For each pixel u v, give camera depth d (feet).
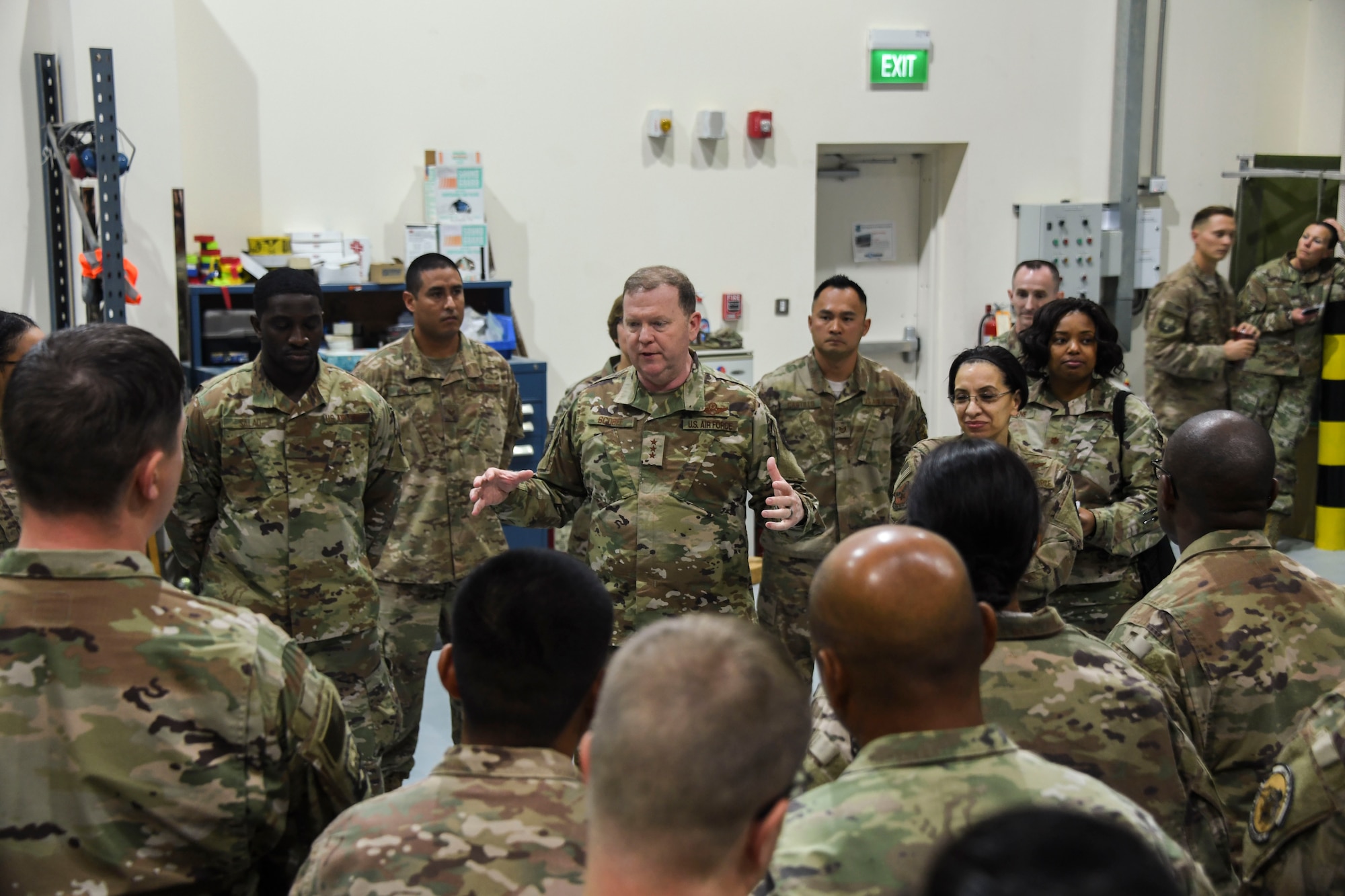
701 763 2.93
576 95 18.88
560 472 9.62
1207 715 5.86
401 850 3.88
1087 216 21.91
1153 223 22.67
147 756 4.29
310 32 17.26
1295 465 20.17
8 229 15.52
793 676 3.27
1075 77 21.94
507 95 18.48
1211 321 19.54
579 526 10.87
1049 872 2.03
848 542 4.18
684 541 9.08
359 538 9.44
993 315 21.86
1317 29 23.04
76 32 15.01
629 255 19.58
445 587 12.21
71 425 4.30
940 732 3.96
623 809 2.98
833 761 4.94
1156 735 4.83
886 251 22.53
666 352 8.86
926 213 22.48
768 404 12.09
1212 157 23.08
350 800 4.91
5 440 4.40
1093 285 22.20
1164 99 22.56
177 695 4.33
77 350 4.43
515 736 4.19
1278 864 4.75
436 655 15.69
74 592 4.35
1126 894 2.01
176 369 4.69
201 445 8.93
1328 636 5.83
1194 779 5.08
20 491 4.46
